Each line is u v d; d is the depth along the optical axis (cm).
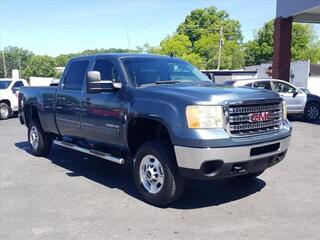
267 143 537
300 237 452
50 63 9725
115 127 615
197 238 454
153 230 478
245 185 652
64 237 464
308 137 1170
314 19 1922
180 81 649
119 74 628
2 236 469
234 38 8081
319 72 4975
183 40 7081
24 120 932
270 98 559
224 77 3084
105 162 837
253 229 475
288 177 701
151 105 547
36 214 537
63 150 973
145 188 573
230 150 499
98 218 519
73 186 662
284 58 1886
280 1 1853
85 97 684
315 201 573
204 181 675
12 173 755
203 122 499
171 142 521
